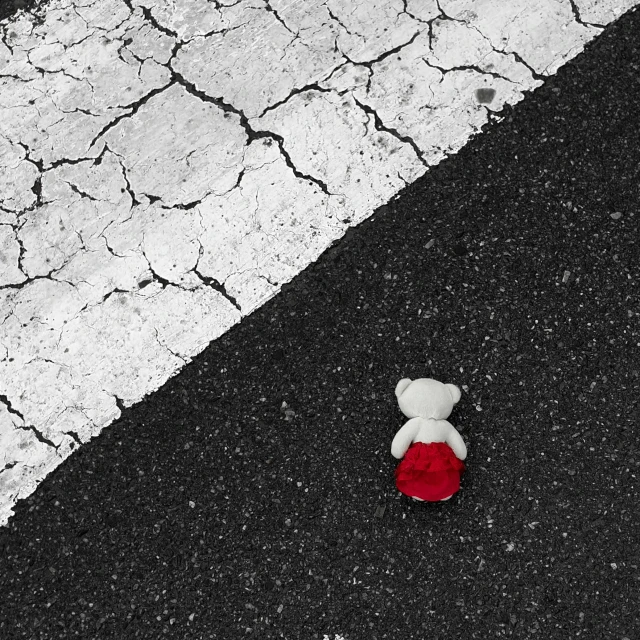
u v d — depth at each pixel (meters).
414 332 2.40
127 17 2.61
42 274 2.52
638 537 2.29
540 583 2.29
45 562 2.39
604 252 2.41
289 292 2.45
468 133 2.48
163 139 2.55
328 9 2.57
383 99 2.51
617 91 2.47
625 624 2.26
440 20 2.54
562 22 2.52
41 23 2.63
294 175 2.50
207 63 2.57
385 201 2.46
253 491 2.38
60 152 2.57
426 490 2.15
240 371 2.43
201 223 2.50
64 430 2.44
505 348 2.38
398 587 2.31
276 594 2.33
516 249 2.42
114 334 2.47
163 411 2.43
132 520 2.39
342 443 2.38
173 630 2.34
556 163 2.45
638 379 2.35
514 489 2.33
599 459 2.33
